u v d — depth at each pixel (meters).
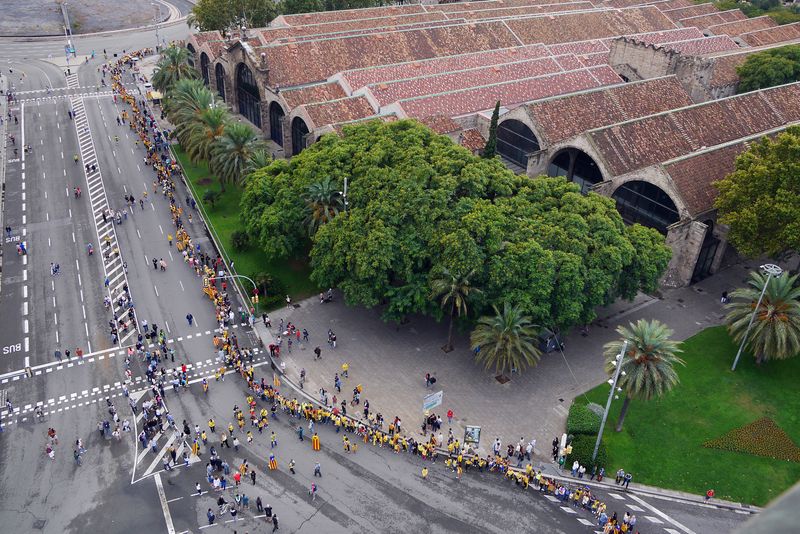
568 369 73.94
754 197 77.56
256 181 86.19
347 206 77.69
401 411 67.94
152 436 64.19
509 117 102.94
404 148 81.69
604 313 82.62
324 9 174.38
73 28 193.88
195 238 96.69
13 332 76.75
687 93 112.50
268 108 121.44
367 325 80.12
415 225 72.38
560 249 69.25
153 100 139.00
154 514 56.50
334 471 61.47
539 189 75.94
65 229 96.81
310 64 124.00
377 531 55.66
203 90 108.31
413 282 71.56
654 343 59.56
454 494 59.50
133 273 87.88
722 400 70.38
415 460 63.03
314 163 82.12
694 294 86.81
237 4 157.12
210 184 110.69
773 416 68.62
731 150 90.19
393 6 171.12
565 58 130.50
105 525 55.31
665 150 94.31
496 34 145.12
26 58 167.62
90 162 116.69
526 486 60.28
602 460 62.25
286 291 84.81
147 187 109.56
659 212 86.81
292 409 67.06
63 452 62.19
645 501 59.53
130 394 69.00
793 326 68.56
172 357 74.19
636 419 67.69
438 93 110.88
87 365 72.62
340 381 71.25
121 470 60.66
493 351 65.88
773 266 69.56
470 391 70.56
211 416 67.00
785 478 61.91
